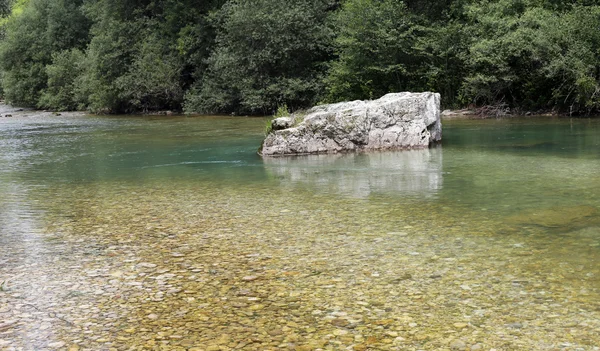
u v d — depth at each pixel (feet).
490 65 89.86
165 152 58.08
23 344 14.96
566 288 17.72
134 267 21.07
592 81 78.54
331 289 18.26
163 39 134.21
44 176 44.57
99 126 97.60
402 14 101.09
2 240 25.34
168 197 34.65
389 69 97.81
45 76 170.30
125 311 17.01
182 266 21.06
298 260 21.31
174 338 15.16
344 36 103.96
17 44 172.24
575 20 81.97
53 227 27.58
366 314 16.30
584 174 37.86
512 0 91.25
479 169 41.45
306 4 109.81
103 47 137.18
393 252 21.90
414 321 15.74
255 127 85.76
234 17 108.88
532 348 14.02
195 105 122.01
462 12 99.55
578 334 14.67
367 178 39.37
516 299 16.99
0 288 19.13
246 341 14.87
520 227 25.02
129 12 143.02
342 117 54.54
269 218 28.17
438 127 59.21
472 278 18.83
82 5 168.66
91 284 19.35
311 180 39.29
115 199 34.50
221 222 27.71
